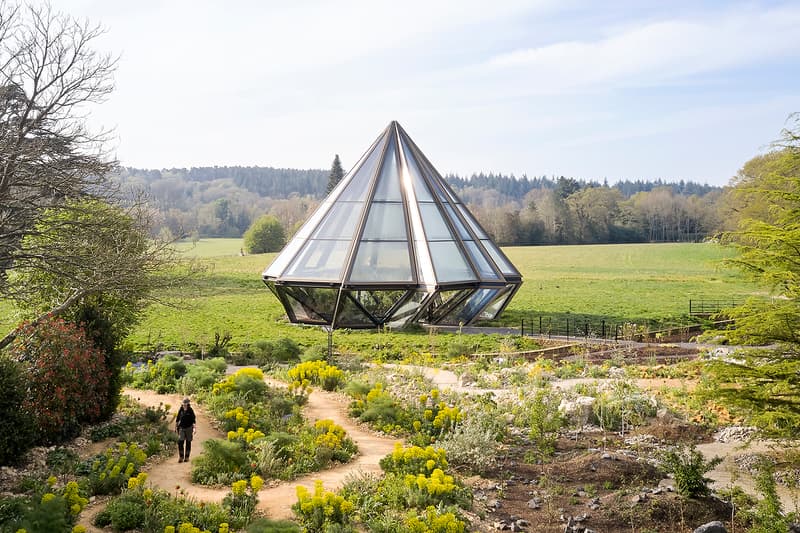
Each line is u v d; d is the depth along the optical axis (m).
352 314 34.12
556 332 36.66
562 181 163.25
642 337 35.16
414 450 13.62
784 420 11.96
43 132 18.06
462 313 36.94
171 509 10.84
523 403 19.08
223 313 43.56
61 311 17.98
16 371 13.87
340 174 129.88
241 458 13.71
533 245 136.88
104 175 19.12
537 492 12.73
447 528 10.23
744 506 11.77
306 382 20.53
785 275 11.77
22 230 17.27
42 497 10.76
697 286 66.38
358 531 10.66
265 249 106.69
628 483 12.96
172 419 18.31
